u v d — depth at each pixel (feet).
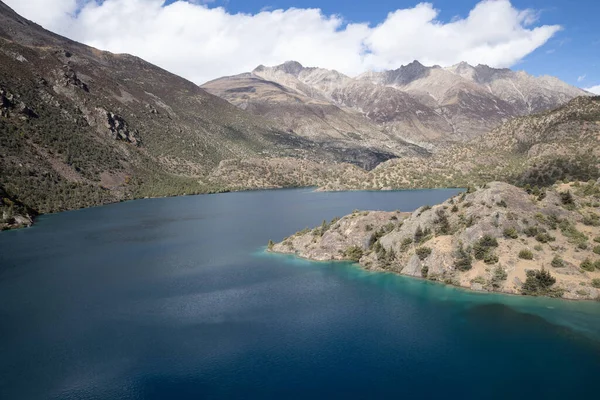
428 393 246.88
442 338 307.37
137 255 566.77
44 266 513.86
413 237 472.44
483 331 314.14
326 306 370.53
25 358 291.38
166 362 283.79
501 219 428.15
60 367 279.90
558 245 403.13
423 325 327.88
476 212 451.94
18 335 324.60
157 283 442.91
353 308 364.58
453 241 435.94
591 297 353.51
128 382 262.67
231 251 582.35
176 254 570.05
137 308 374.43
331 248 526.57
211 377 266.36
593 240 406.41
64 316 358.64
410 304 367.45
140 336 320.70
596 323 317.63
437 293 386.93
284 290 414.41
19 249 605.31
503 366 270.67
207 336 319.06
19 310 372.79
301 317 349.41
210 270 488.85
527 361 274.98
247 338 315.37
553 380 255.29
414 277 432.66
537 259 393.09
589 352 281.74
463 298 372.17
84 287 433.07
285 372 270.05
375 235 520.42
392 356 286.25
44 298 401.49
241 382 260.62
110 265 516.32
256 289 419.54
